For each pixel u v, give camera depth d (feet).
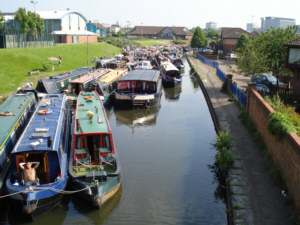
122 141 65.72
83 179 41.88
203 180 48.93
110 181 41.50
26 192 36.86
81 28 243.81
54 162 41.70
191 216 39.65
